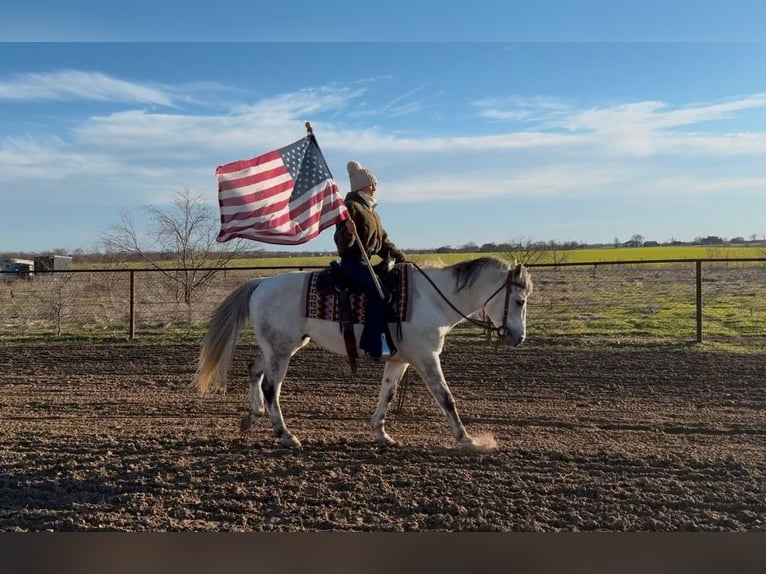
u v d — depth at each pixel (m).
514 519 4.80
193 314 16.48
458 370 10.30
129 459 6.08
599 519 4.79
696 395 8.66
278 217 5.94
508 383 9.49
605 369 10.20
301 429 7.20
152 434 6.93
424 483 5.45
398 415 7.81
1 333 14.56
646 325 14.32
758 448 6.45
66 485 5.45
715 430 7.12
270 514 4.91
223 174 5.86
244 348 12.51
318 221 6.02
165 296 19.03
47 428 7.25
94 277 21.50
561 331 13.64
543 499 5.13
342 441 6.63
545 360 10.88
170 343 13.08
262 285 6.52
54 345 13.02
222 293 18.83
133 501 5.12
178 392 9.21
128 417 7.80
